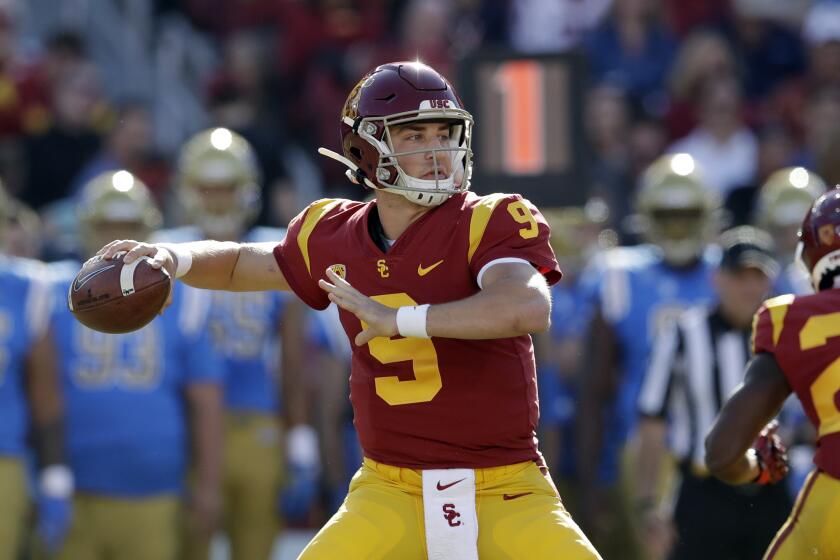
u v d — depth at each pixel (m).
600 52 43.72
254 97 40.22
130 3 45.38
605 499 26.73
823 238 14.88
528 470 13.95
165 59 45.72
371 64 42.09
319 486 27.09
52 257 30.16
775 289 27.42
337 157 14.21
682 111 41.53
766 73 44.28
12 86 37.41
